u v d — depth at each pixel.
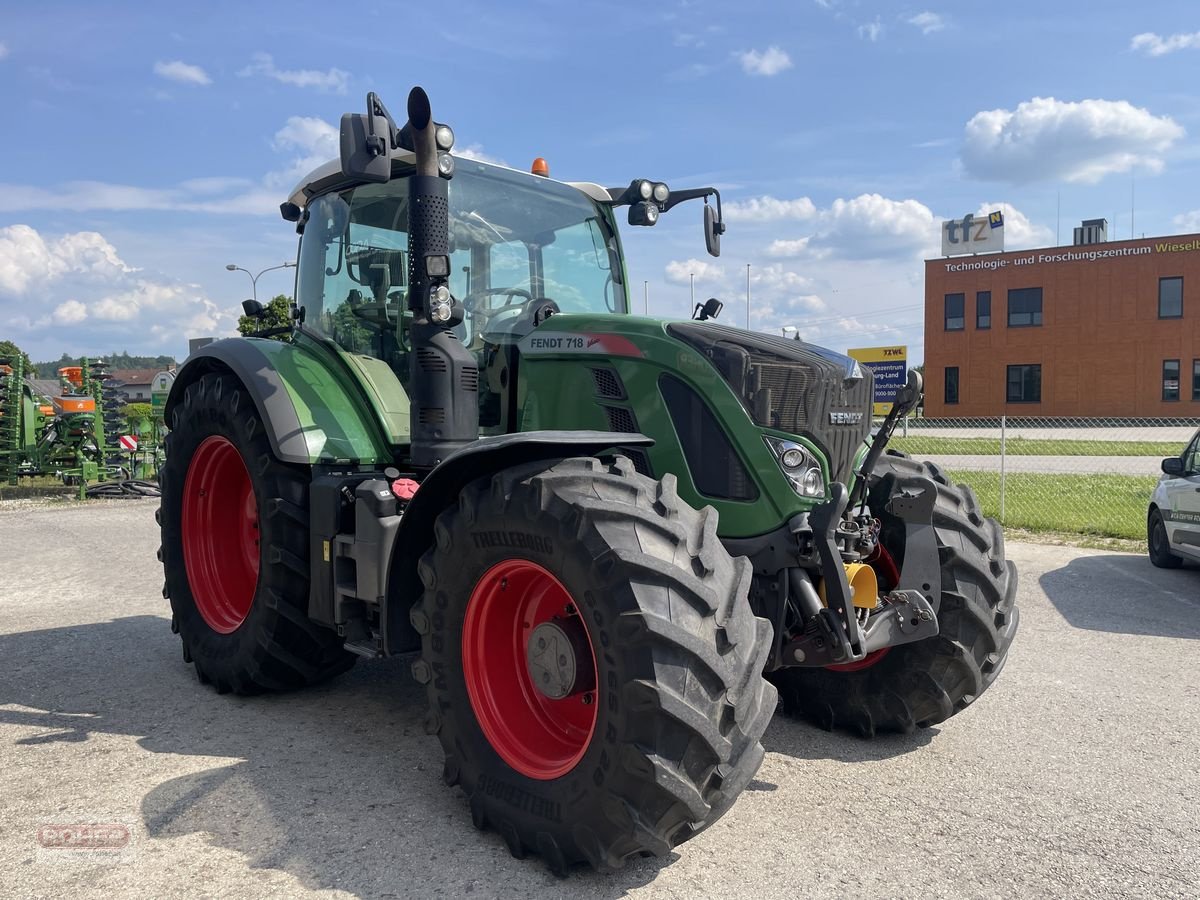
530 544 2.60
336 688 4.24
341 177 4.22
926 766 3.40
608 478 2.60
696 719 2.31
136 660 4.70
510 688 2.87
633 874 2.55
